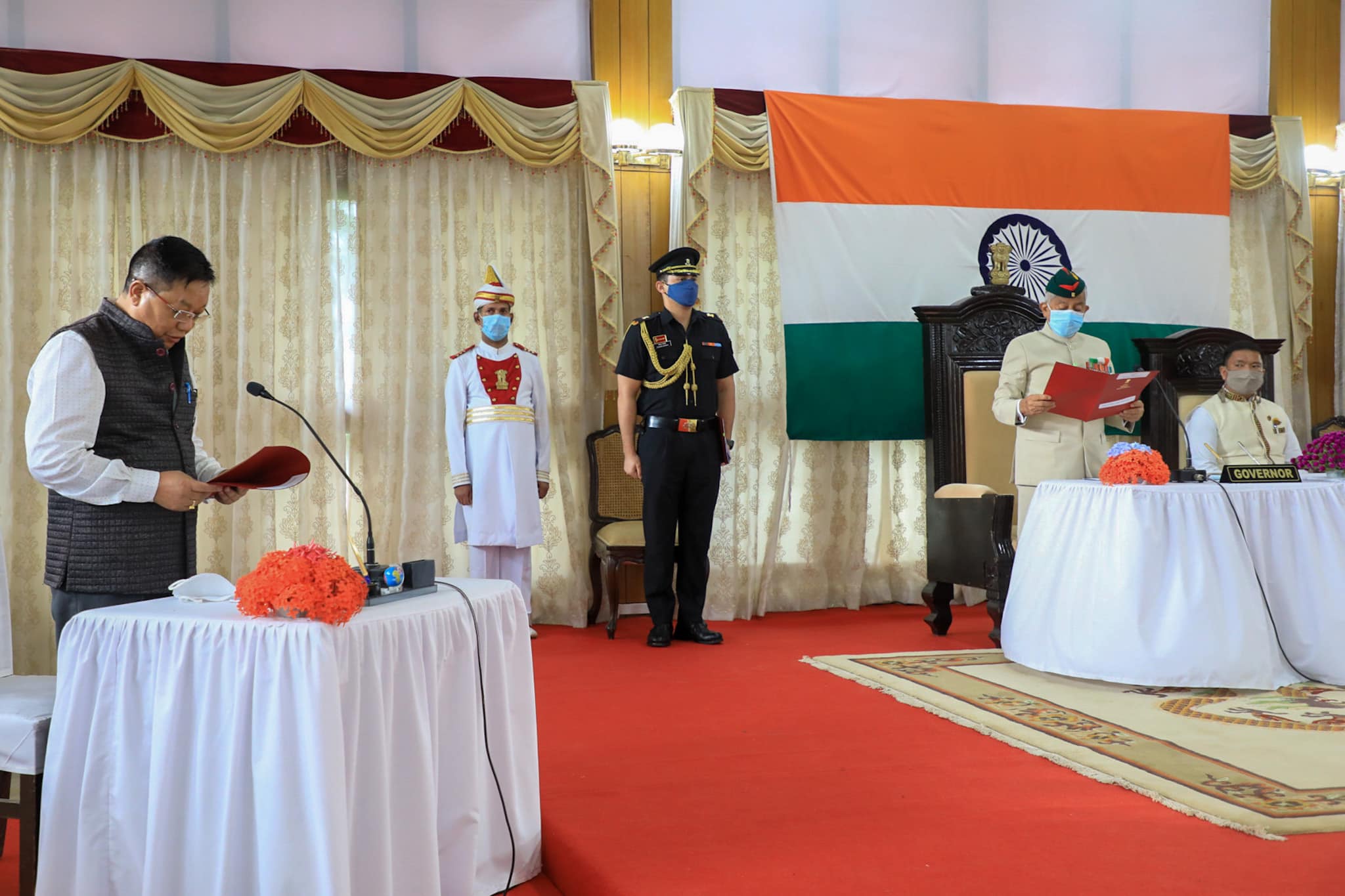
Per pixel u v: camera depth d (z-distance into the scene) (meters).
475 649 1.89
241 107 4.77
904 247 5.46
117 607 1.75
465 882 1.83
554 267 5.18
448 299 5.07
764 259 5.46
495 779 1.98
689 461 4.38
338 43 5.14
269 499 4.78
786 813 2.22
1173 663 3.26
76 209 4.68
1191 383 5.34
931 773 2.51
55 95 4.57
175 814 1.60
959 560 4.55
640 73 5.34
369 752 1.62
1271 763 2.51
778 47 5.62
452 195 5.09
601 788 2.44
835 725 3.00
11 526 4.52
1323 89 6.17
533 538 4.57
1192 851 1.96
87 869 1.64
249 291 4.81
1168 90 6.09
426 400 5.01
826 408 5.36
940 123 5.54
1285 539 3.42
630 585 5.31
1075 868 1.88
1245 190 5.97
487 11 5.30
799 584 5.46
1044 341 4.35
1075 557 3.50
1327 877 1.83
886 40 5.75
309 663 1.53
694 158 5.18
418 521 4.96
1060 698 3.26
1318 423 6.07
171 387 2.12
